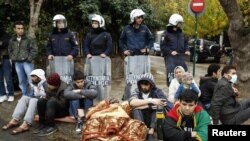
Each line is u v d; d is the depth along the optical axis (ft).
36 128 24.43
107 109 12.02
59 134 23.21
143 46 26.45
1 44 29.30
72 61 27.91
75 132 23.35
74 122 24.66
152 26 49.47
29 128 24.47
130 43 26.37
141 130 11.69
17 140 22.71
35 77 24.48
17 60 28.22
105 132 11.35
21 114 24.82
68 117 24.68
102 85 26.86
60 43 27.63
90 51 26.84
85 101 23.67
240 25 32.40
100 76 26.78
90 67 26.78
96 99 26.99
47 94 24.06
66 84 24.73
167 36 27.45
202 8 33.37
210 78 22.70
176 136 14.02
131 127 11.55
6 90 30.89
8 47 28.71
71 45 27.94
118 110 12.01
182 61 27.63
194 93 13.99
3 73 29.78
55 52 27.73
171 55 27.43
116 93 35.70
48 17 40.52
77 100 23.72
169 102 21.17
